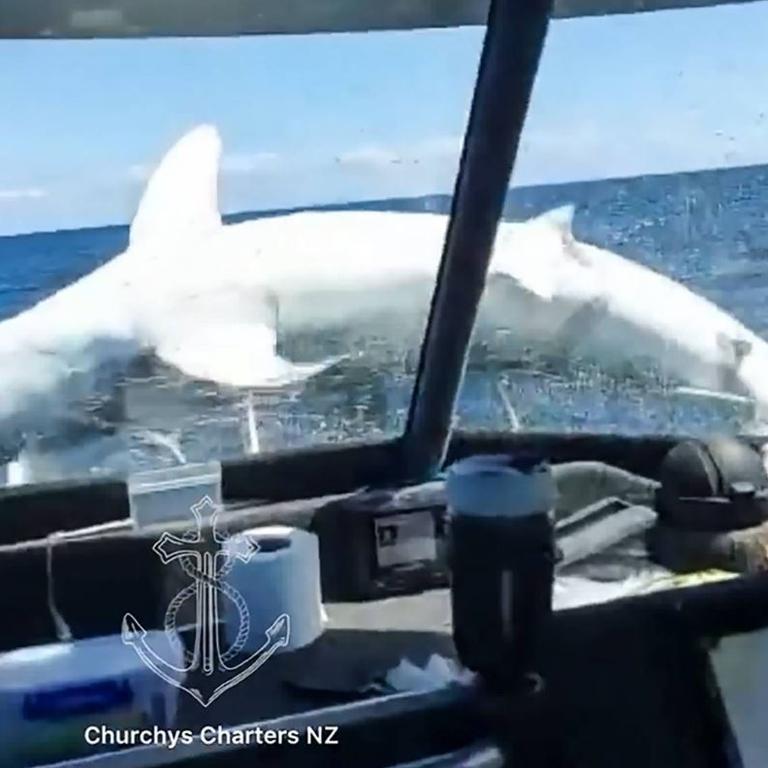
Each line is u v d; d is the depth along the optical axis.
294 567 0.97
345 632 1.00
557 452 1.44
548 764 0.85
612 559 1.09
